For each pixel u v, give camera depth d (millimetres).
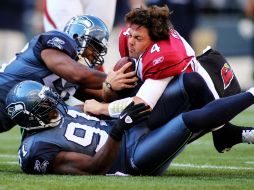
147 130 14797
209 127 14414
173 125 14391
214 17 42500
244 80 42062
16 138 24391
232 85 15781
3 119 15484
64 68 15289
